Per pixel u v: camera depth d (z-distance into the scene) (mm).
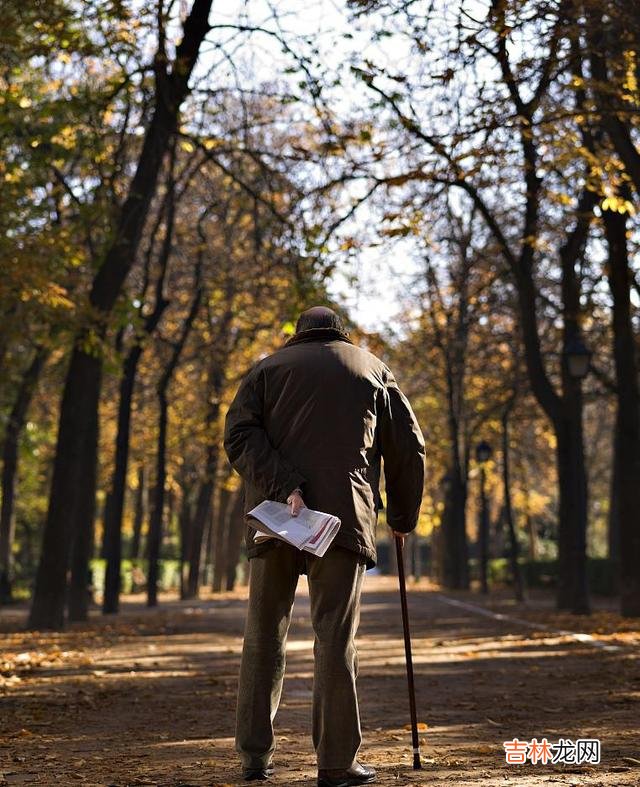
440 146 14562
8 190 18609
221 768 5680
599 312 27781
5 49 16844
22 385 29875
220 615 26844
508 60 13328
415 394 45344
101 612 29703
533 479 53812
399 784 4977
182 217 32438
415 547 71500
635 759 5871
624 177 16516
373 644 16625
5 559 32719
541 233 24500
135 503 56688
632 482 21328
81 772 5758
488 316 34438
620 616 21344
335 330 5340
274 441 5027
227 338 37406
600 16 13156
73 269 19859
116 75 19344
